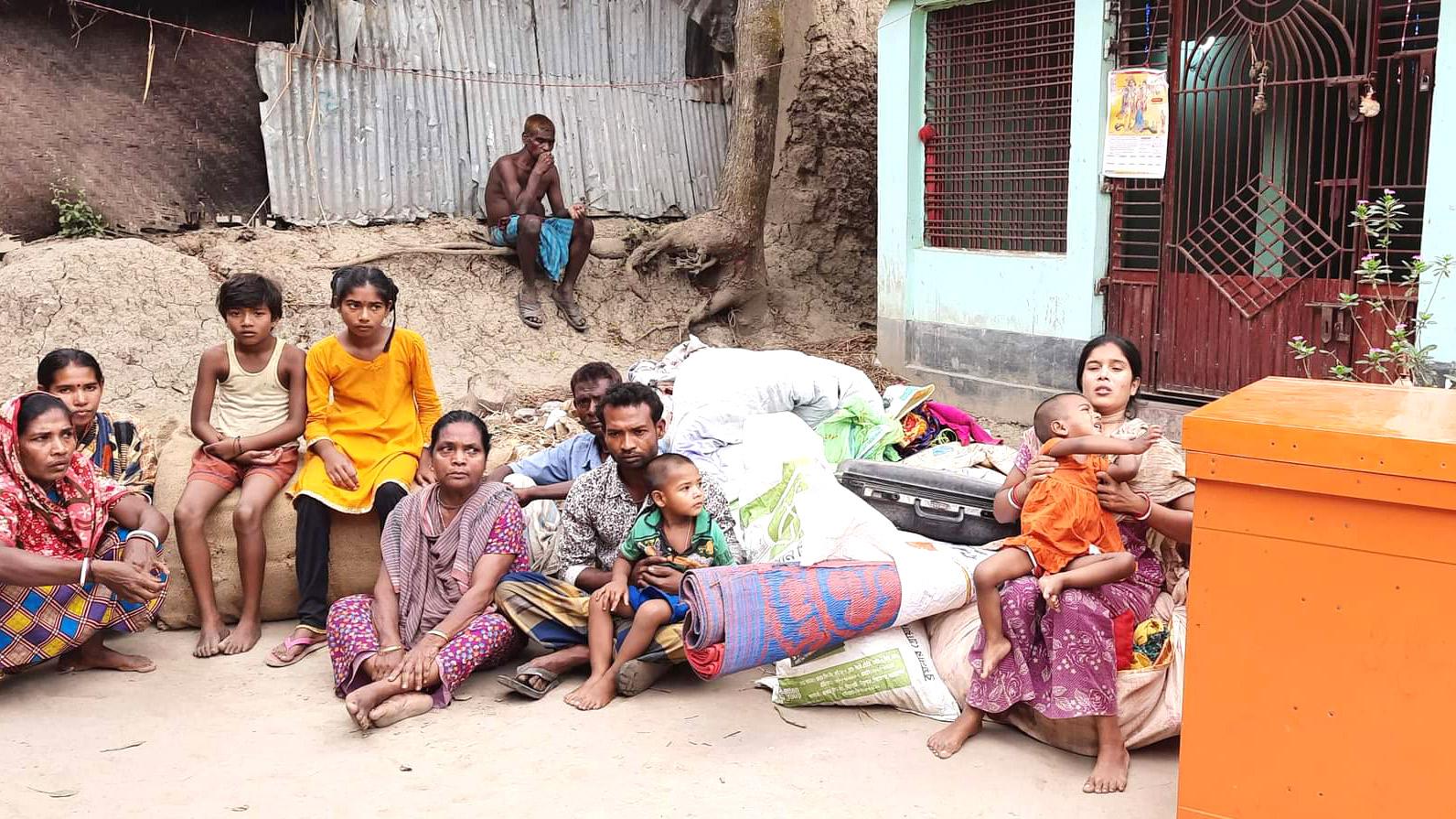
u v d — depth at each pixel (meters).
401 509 4.55
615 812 3.43
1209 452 2.82
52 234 9.20
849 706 4.17
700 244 10.17
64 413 4.18
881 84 9.42
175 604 5.00
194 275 8.74
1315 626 2.75
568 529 4.57
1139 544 3.96
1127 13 7.74
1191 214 7.77
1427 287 6.59
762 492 4.68
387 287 5.00
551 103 10.72
